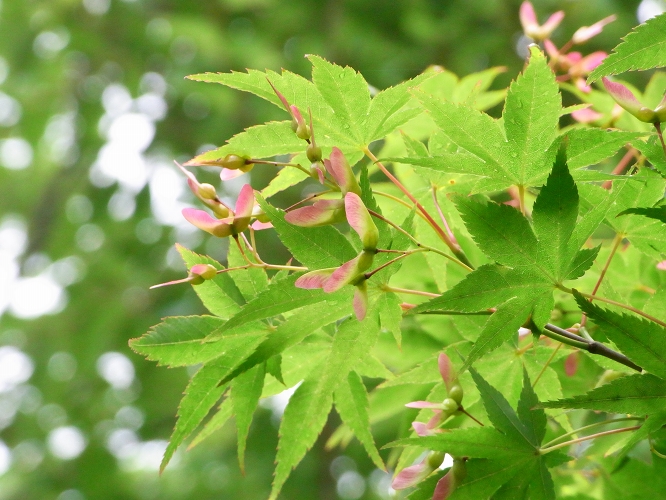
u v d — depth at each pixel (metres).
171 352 0.53
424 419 0.57
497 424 0.52
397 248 0.52
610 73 0.51
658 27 0.51
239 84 0.54
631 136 0.51
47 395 1.92
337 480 1.82
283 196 1.78
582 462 0.60
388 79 1.87
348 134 0.54
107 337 1.87
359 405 0.56
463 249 0.60
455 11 1.88
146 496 1.94
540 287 0.50
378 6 1.96
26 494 1.89
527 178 0.53
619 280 0.60
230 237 0.54
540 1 1.78
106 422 1.88
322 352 0.55
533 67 0.51
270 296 0.51
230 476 1.81
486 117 0.52
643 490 0.56
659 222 0.54
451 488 0.51
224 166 0.54
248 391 0.54
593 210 0.50
